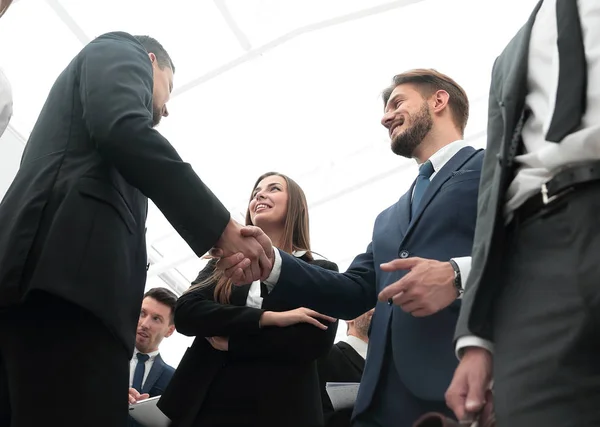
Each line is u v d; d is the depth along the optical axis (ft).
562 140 3.65
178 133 24.35
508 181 3.99
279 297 6.72
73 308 5.16
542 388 3.31
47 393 4.96
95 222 5.36
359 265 7.07
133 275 5.65
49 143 5.80
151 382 11.77
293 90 23.94
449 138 7.27
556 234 3.59
